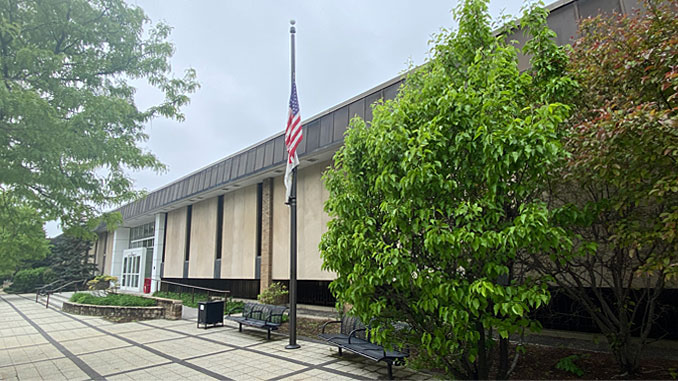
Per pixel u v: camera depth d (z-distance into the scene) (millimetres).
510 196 4441
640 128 3545
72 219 8680
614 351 5723
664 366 5812
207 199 20906
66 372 6957
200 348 8836
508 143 3834
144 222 29422
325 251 5715
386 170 4641
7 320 14969
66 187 7750
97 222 9078
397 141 4559
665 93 4066
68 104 7480
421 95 5078
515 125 3820
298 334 10289
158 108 9344
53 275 34938
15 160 7012
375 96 10805
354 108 11430
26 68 7191
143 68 8891
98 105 7539
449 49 5340
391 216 4484
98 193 8625
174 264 23250
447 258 4316
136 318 14312
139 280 27422
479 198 4398
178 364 7355
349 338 7082
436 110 4656
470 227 4086
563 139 4621
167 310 14258
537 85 5270
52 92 7559
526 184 4246
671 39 3811
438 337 4574
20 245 26484
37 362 7789
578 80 5023
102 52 8656
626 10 6492
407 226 4512
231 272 18000
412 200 4441
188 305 17719
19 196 7922
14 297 29344
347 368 6770
